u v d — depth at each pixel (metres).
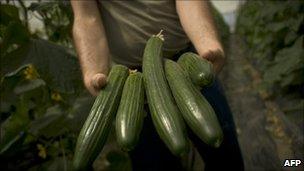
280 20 4.07
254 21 5.96
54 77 1.84
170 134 0.89
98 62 1.55
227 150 1.87
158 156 1.99
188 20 1.48
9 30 1.80
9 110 2.24
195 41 1.39
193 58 1.10
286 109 3.38
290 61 3.30
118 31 1.79
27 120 2.03
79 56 1.59
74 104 2.03
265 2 4.43
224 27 9.27
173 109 0.95
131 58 1.83
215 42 1.34
